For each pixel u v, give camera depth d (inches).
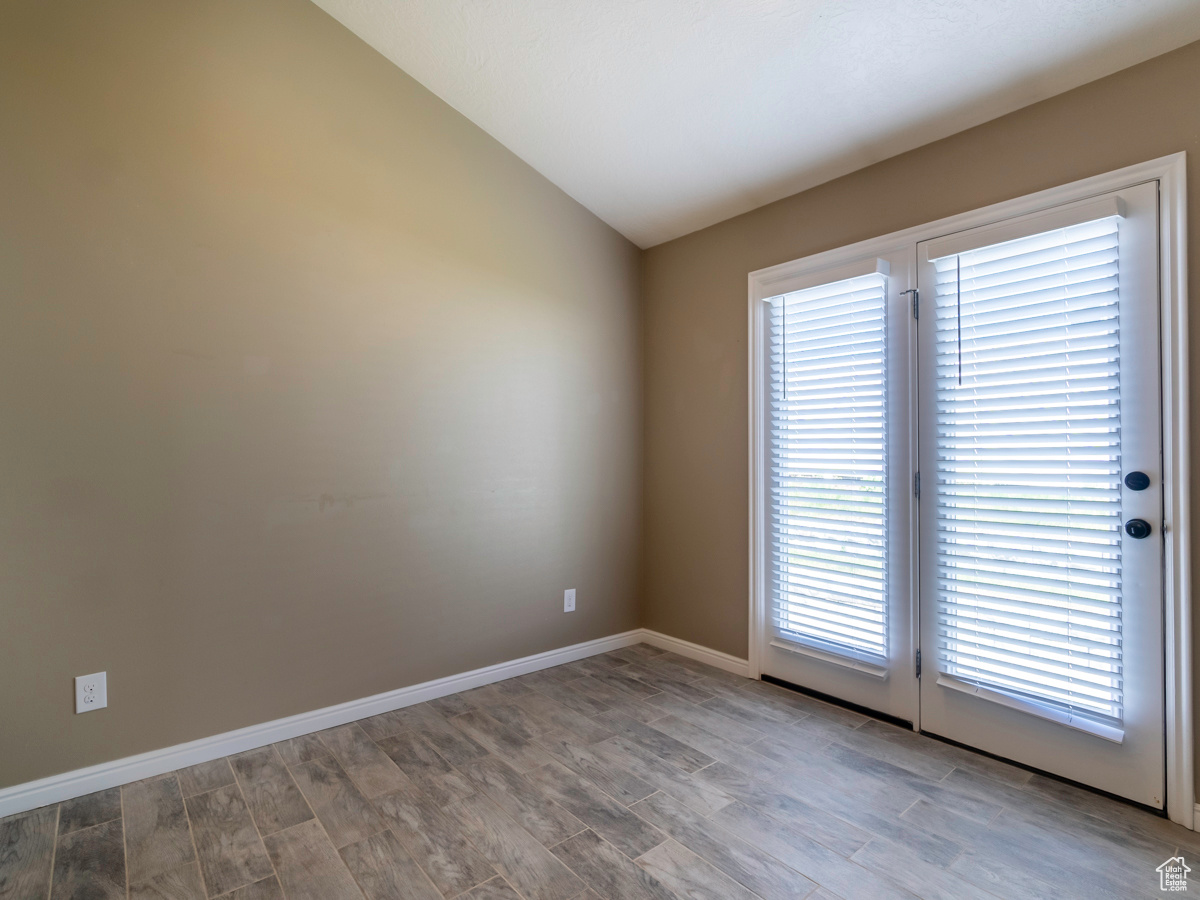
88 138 77.5
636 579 142.9
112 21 79.3
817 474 108.0
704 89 95.1
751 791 78.5
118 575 79.7
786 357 113.4
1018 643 83.2
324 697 96.6
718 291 127.1
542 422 125.0
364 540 100.7
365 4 93.8
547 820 72.4
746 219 121.8
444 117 111.0
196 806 75.0
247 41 89.9
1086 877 62.6
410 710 103.7
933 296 92.9
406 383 105.5
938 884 61.7
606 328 137.4
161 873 63.0
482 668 115.5
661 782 80.7
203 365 85.7
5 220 72.5
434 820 72.3
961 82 82.7
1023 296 83.2
